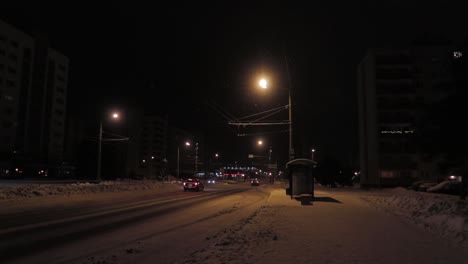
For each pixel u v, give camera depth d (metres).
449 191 40.06
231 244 9.45
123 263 8.34
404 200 22.20
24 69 107.19
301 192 27.28
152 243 10.89
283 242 9.72
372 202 25.53
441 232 11.54
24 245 10.31
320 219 14.73
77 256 9.09
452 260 7.82
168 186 53.94
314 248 8.95
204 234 12.65
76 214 18.25
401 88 75.56
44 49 114.38
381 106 75.50
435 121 22.09
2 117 98.44
